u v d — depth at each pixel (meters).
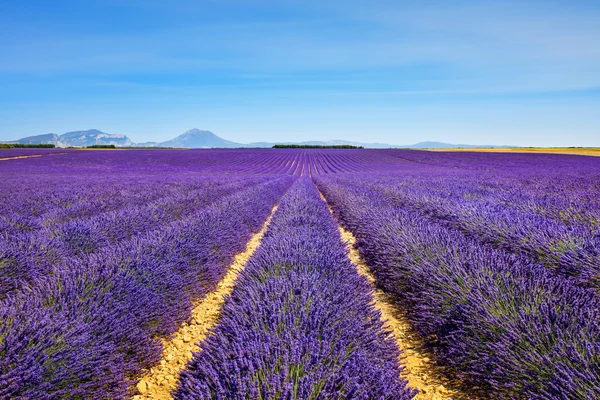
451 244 4.12
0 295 3.21
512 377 1.98
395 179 17.98
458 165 37.09
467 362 2.32
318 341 2.01
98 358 2.04
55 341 1.91
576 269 3.32
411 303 3.42
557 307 2.43
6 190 11.66
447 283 3.09
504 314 2.36
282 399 1.56
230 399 1.59
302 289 2.80
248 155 56.81
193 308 3.65
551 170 24.36
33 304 2.31
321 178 23.38
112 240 5.26
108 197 10.43
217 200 9.59
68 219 6.70
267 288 2.87
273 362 1.81
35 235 4.59
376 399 1.71
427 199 8.57
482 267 3.16
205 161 45.25
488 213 5.94
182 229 4.98
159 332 2.91
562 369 1.82
